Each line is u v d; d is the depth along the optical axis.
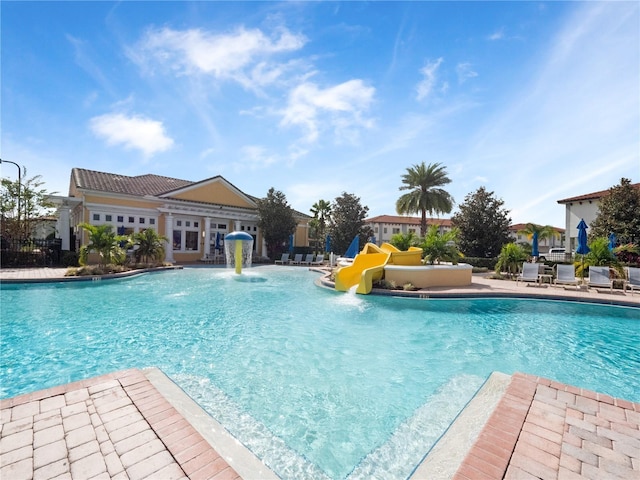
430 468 2.78
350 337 7.14
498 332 7.74
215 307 9.98
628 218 19.69
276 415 3.88
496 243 23.42
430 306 10.38
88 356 5.83
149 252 19.25
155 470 2.51
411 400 4.30
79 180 22.05
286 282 15.80
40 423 3.12
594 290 12.91
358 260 13.95
